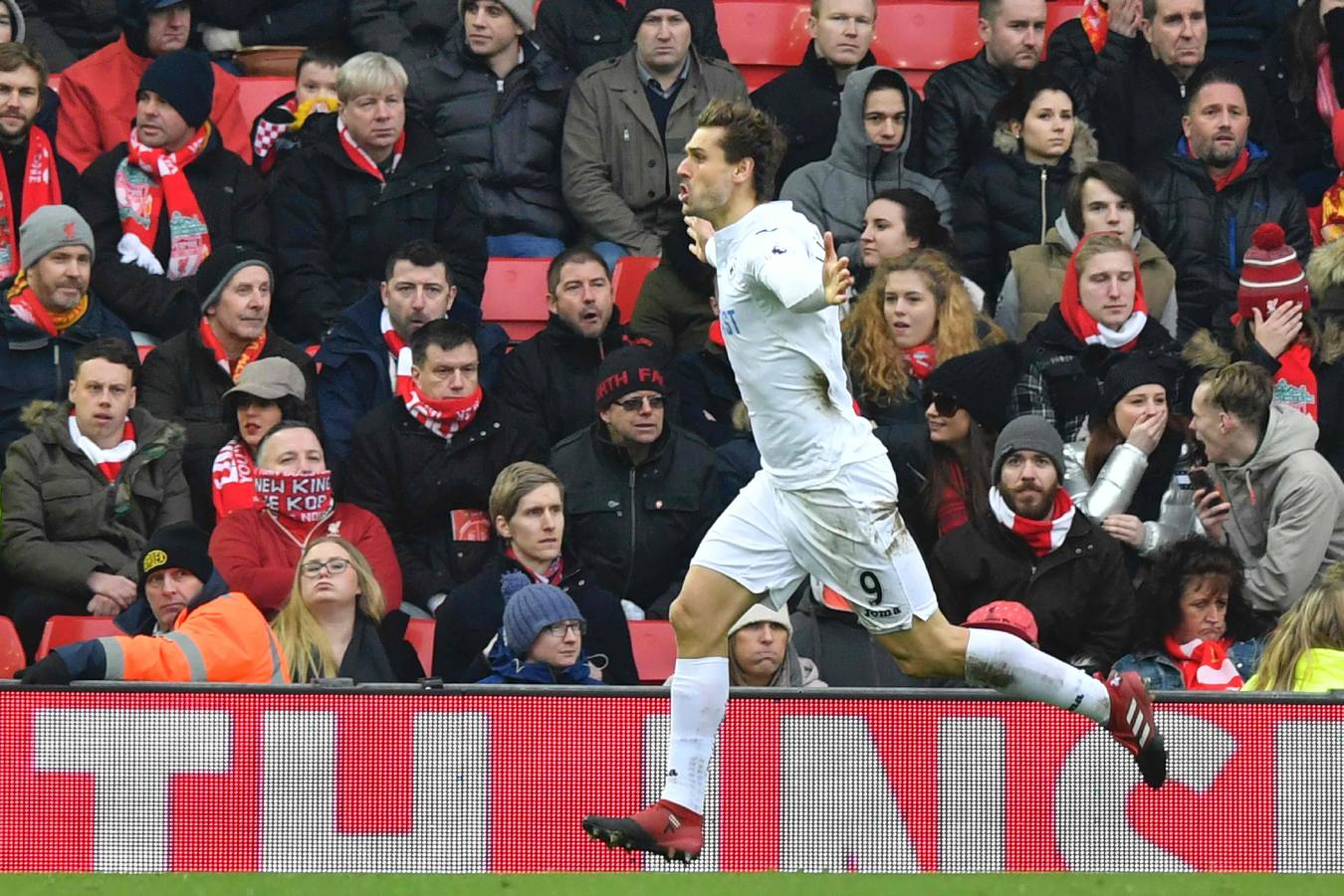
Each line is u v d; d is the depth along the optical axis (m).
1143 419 28.08
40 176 33.16
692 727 18.66
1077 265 29.86
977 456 27.12
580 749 21.27
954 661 18.94
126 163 33.31
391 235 33.41
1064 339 29.89
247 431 28.67
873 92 33.78
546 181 36.38
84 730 21.05
